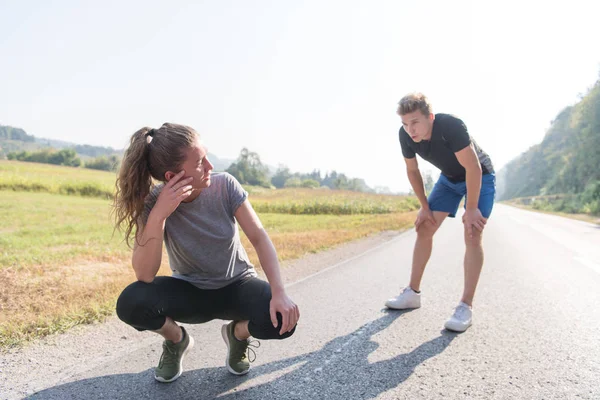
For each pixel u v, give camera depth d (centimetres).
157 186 206
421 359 272
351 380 241
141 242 195
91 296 411
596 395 223
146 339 313
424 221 375
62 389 228
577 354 282
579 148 5962
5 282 455
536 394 224
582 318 365
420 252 387
